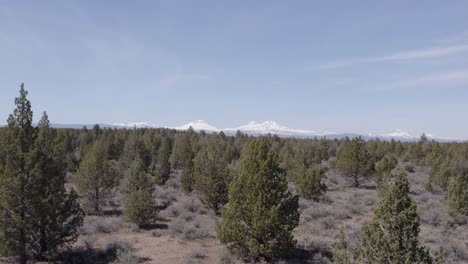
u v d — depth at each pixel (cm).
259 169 1831
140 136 9475
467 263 1842
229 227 1850
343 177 5138
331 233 2373
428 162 6638
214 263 1845
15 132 1741
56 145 2048
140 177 3216
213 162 3086
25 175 1711
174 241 2217
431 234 2355
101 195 3120
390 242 1102
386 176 3900
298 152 6569
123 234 2372
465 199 2759
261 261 1867
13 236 1683
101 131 10375
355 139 4850
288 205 1848
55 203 1786
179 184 4541
